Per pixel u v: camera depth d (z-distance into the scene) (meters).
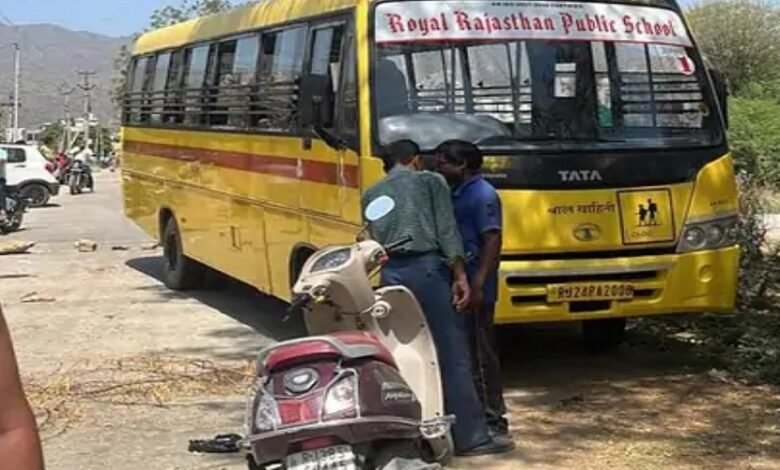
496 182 7.98
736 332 9.70
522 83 8.32
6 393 2.40
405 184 6.66
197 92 12.54
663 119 8.52
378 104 8.14
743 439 7.11
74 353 10.20
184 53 13.18
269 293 10.50
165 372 9.31
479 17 8.41
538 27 8.47
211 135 12.00
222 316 12.09
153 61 14.59
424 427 5.74
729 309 8.61
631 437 7.20
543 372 9.08
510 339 10.40
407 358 6.38
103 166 79.88
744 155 27.69
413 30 8.33
